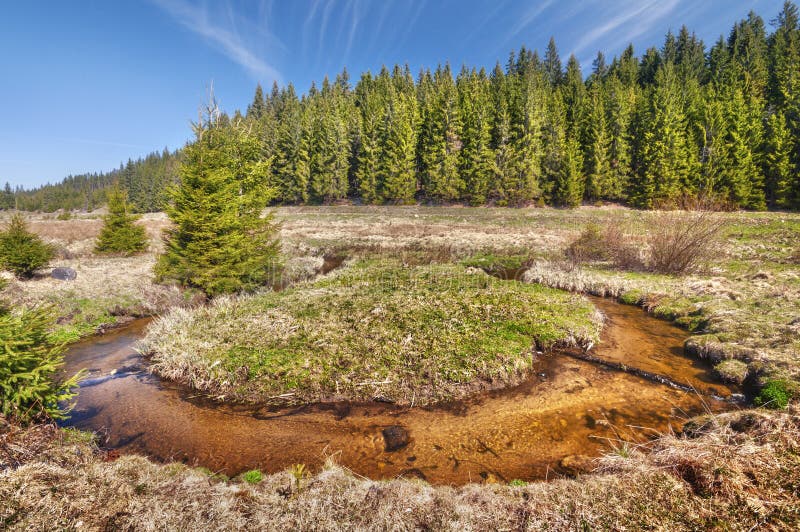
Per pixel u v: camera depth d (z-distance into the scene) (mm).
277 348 9859
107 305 14633
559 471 5535
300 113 76688
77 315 13531
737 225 30797
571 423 6887
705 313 12172
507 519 4105
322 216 50656
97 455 5922
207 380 8734
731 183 45188
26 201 150000
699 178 47000
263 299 14766
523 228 37844
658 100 51375
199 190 14719
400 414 7496
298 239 33438
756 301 12641
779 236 26391
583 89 64125
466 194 57531
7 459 4812
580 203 54250
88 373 9508
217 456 6223
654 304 14242
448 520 4094
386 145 60562
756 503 3891
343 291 15273
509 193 55281
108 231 26375
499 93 62219
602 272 19828
